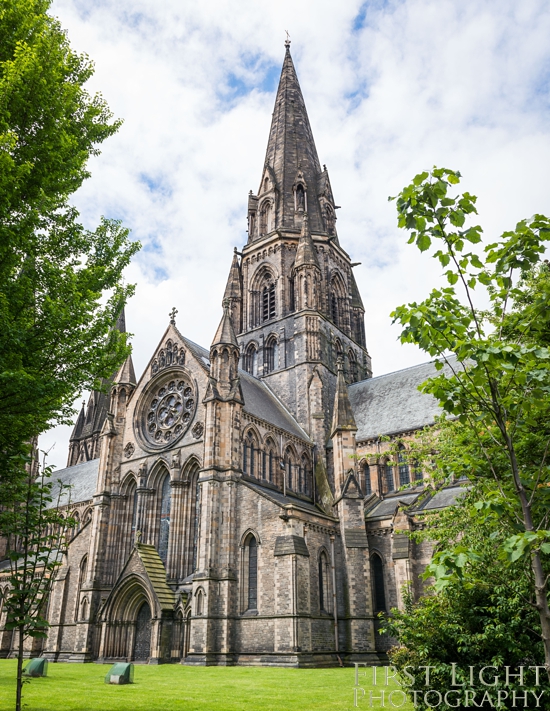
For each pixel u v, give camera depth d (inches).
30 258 1017.5
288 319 3366.1
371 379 3390.7
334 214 4035.4
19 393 908.6
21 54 975.6
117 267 1189.7
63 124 1039.0
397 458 2699.3
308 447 2866.6
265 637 1916.8
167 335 2721.5
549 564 671.8
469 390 545.6
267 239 3656.5
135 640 2160.4
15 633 2861.7
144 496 2471.7
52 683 1395.2
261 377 3321.9
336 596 2193.7
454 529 1163.9
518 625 725.3
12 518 855.1
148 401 2704.2
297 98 4266.7
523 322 537.0
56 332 983.0
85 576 2591.0
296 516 2058.3
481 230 525.0
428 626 809.5
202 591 1982.0
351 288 4035.4
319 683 1333.7
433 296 566.6
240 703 1015.6
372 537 2381.9
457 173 527.8
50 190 1061.1
